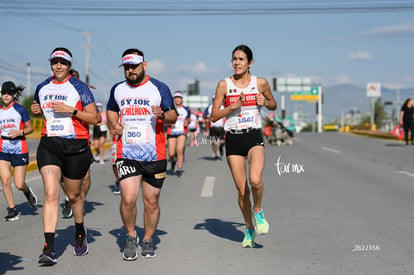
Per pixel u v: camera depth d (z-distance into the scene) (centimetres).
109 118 747
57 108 707
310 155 2558
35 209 1166
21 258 744
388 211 1047
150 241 740
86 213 1093
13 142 1045
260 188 743
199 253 753
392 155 2477
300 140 4216
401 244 782
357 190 1344
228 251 762
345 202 1162
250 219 783
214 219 1002
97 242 836
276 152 2828
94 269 683
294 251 755
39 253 773
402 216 995
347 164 2056
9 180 1041
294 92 11406
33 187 1542
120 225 970
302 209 1084
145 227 745
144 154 716
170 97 731
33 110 739
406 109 3256
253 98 761
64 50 732
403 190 1332
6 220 1035
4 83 1050
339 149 2977
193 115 3503
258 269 668
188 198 1271
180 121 1752
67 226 972
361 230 880
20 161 1055
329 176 1658
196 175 1786
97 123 762
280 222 955
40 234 905
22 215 1092
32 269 687
